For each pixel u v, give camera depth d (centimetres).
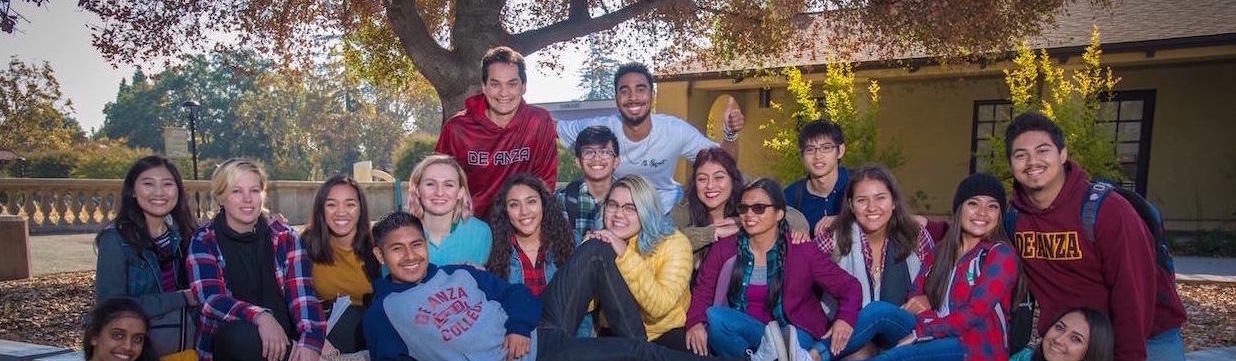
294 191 1784
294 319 369
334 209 379
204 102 6706
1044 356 342
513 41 840
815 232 399
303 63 983
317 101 5631
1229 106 1095
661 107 1371
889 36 1010
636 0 999
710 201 418
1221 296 749
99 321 344
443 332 335
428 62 797
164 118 6825
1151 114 1152
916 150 1312
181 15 832
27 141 3195
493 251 395
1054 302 340
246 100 5912
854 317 357
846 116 1075
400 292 345
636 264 373
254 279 373
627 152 487
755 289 382
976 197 342
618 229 385
